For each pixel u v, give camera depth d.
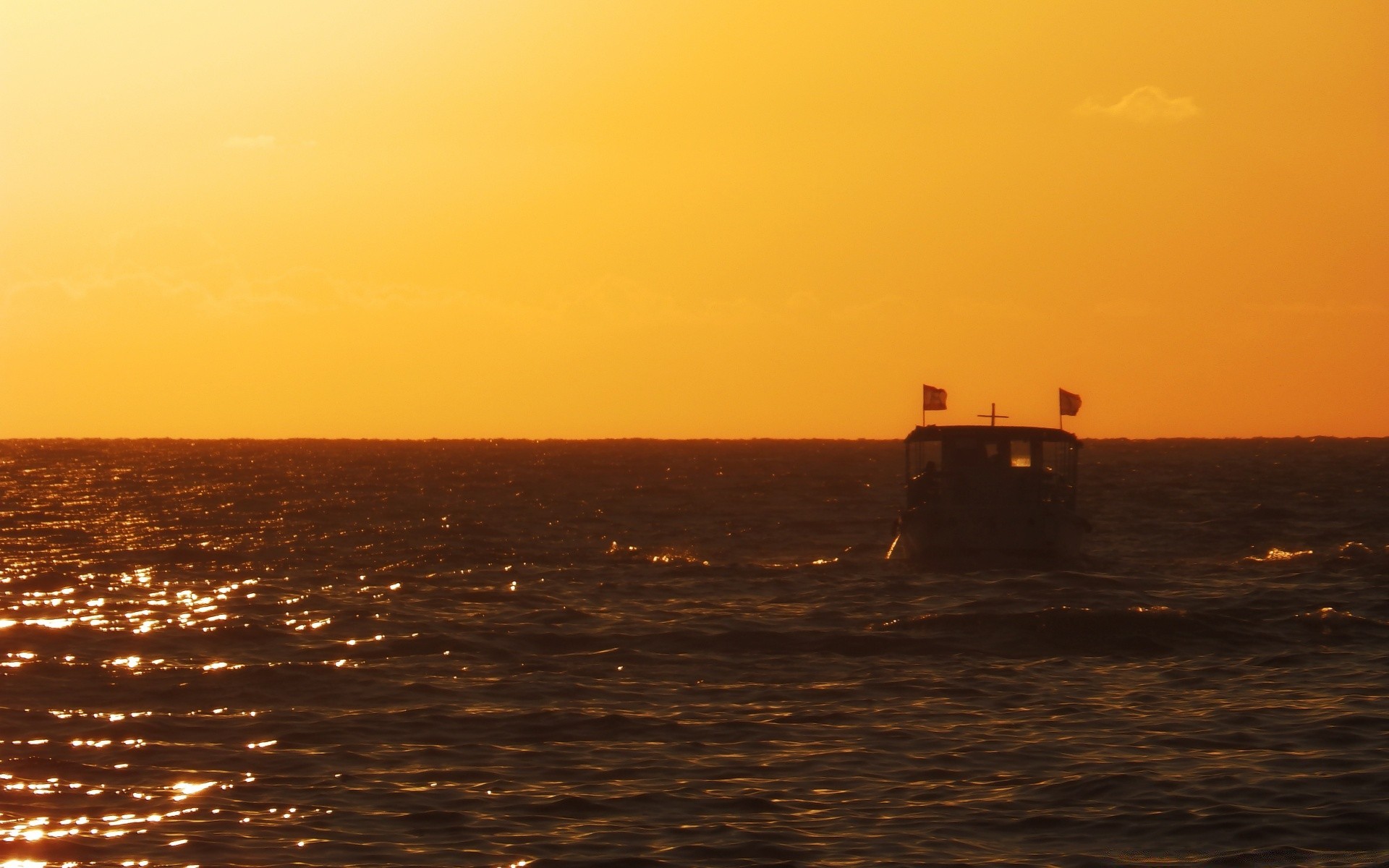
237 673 51.06
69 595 75.06
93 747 40.56
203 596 74.69
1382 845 30.97
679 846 31.30
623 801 34.78
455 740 41.44
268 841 31.77
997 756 38.81
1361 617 61.00
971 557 83.00
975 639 57.94
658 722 43.44
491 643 58.28
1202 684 48.78
